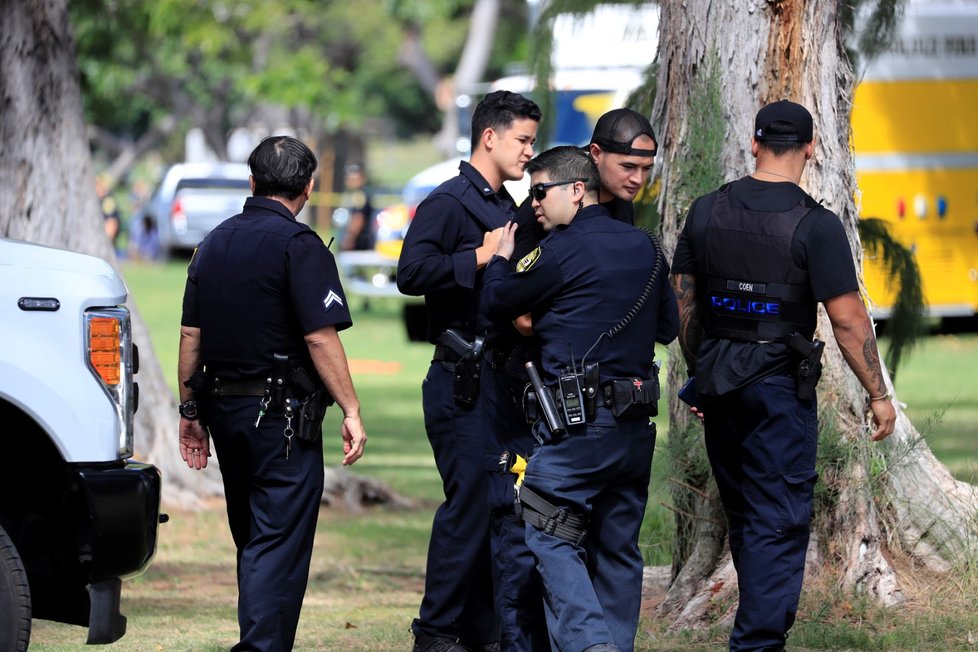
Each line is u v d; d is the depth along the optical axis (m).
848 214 20.98
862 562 20.09
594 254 15.37
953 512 20.92
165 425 32.72
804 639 18.66
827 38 20.64
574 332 15.33
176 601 23.31
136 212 133.25
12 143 31.27
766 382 16.31
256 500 16.34
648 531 24.09
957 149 60.06
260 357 16.16
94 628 15.20
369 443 42.91
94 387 15.12
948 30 59.75
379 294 76.94
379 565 27.47
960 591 20.08
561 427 15.26
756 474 16.41
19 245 15.41
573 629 14.96
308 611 22.56
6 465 15.95
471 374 17.31
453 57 169.75
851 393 20.45
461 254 17.12
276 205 16.52
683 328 17.14
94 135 173.25
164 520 16.09
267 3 109.12
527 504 15.41
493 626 17.98
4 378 14.80
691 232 16.92
